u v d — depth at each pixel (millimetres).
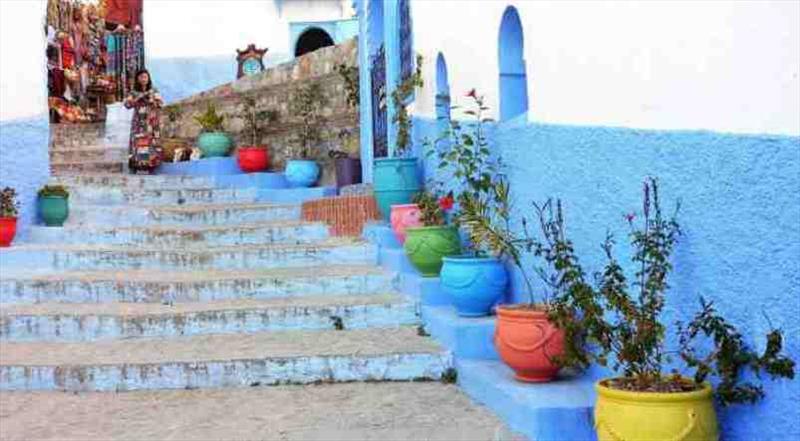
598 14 4684
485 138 6719
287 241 9602
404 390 5984
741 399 3504
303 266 8758
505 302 6410
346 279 7965
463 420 5203
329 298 7688
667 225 4031
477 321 6285
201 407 5727
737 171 3537
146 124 12992
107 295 7828
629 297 4199
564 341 4797
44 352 6699
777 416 3379
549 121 5445
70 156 13367
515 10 6012
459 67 7352
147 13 17625
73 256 8680
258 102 13109
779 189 3287
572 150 5098
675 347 4008
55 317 7152
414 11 8914
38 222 9820
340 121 12133
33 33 9844
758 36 3383
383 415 5398
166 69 17703
